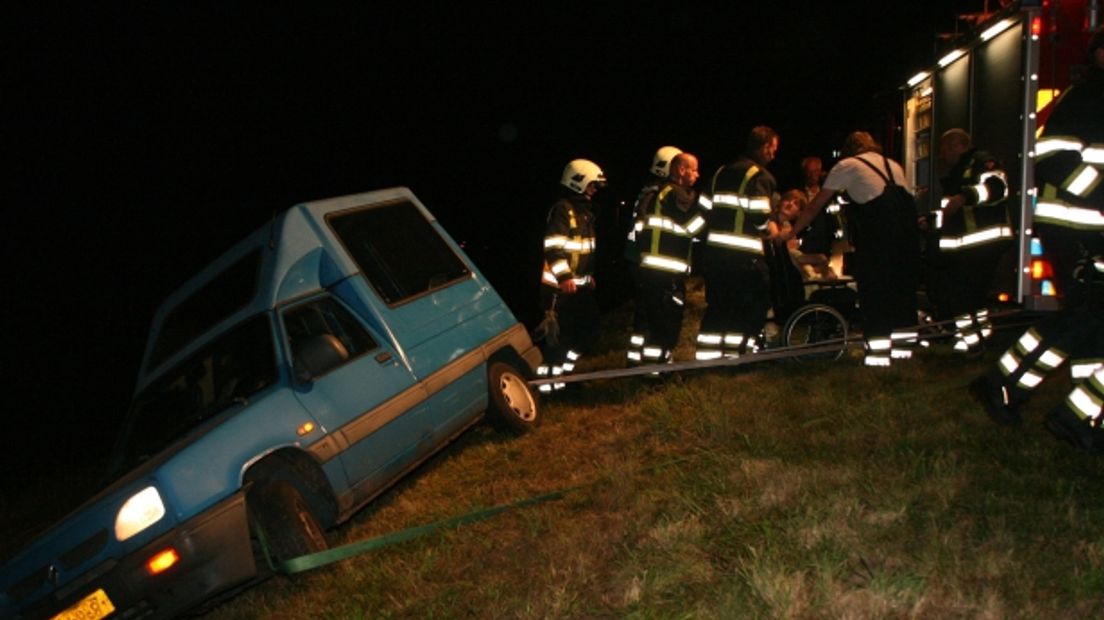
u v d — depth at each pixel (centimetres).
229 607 566
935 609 377
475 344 751
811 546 438
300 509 547
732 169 807
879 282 755
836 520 457
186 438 555
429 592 500
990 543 419
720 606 400
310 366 589
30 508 924
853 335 891
